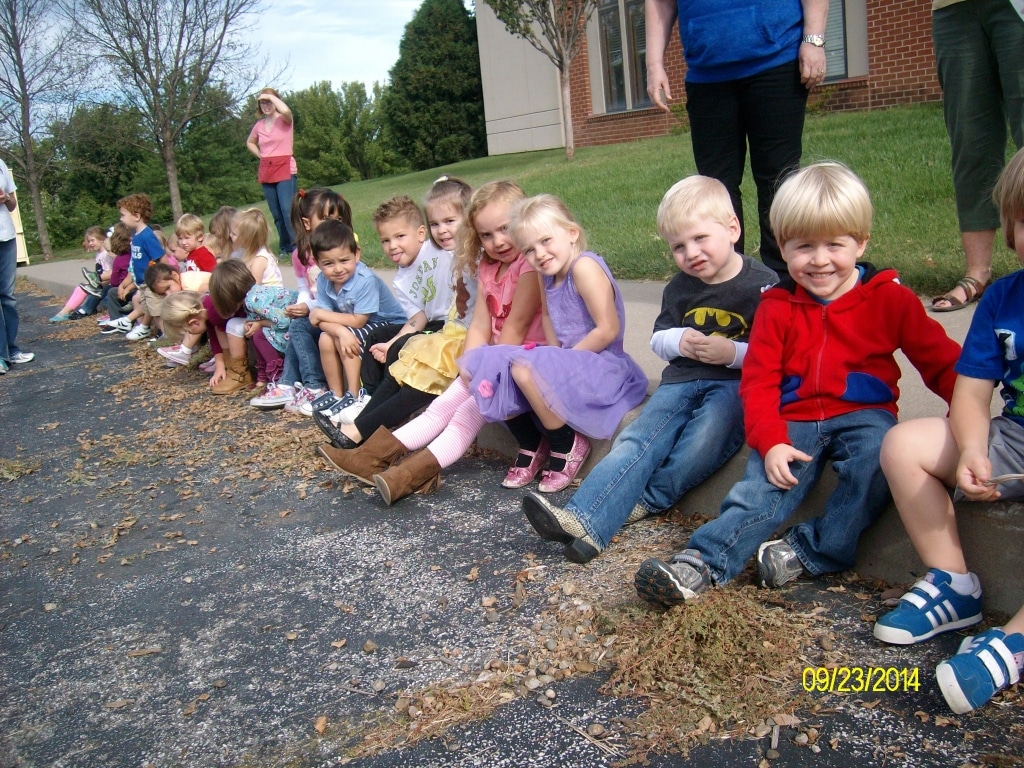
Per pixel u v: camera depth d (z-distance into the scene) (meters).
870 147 7.86
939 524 2.15
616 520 2.71
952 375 2.33
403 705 2.15
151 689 2.38
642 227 6.94
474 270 3.62
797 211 2.38
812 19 3.56
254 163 30.28
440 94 26.17
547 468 3.45
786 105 3.67
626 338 4.16
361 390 4.30
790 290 2.54
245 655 2.48
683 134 13.76
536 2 13.69
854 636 2.18
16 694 2.43
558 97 17.33
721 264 2.87
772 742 1.86
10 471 4.37
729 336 2.88
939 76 3.71
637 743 1.91
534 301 3.44
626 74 15.58
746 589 2.44
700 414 2.81
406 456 3.52
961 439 2.06
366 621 2.57
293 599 2.76
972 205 3.71
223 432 4.61
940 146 7.26
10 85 19.70
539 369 3.06
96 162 27.50
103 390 5.93
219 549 3.20
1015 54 3.41
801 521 2.61
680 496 2.87
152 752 2.11
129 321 8.11
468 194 4.14
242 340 5.23
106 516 3.68
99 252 9.57
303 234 4.95
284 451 4.16
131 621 2.76
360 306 4.30
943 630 2.14
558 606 2.49
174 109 18.98
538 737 1.98
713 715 1.97
